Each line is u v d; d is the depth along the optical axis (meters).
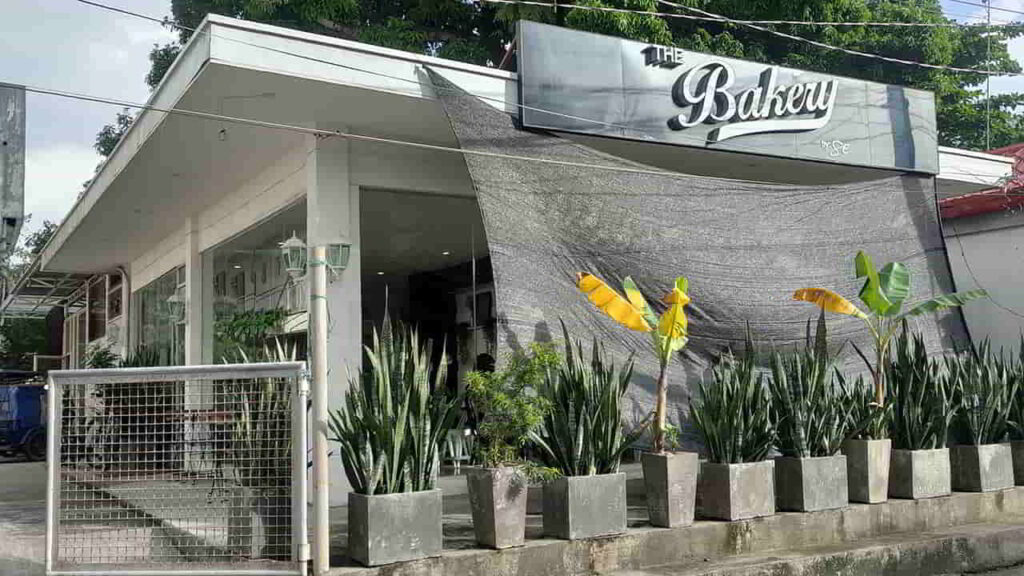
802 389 7.34
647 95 9.36
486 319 10.04
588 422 6.29
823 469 7.18
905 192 10.91
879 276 8.95
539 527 6.71
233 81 7.76
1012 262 13.26
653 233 8.82
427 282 9.66
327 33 18.58
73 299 26.33
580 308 8.16
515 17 16.62
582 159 8.68
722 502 6.78
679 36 18.64
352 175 9.31
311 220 9.15
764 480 6.91
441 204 9.95
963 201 13.73
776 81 10.28
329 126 9.14
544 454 6.36
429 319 9.59
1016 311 13.15
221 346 12.54
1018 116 23.47
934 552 7.19
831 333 9.76
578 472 6.25
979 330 13.70
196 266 13.90
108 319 21.94
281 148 10.09
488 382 6.11
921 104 11.39
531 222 8.20
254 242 11.35
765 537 6.85
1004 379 8.74
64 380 5.27
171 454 5.41
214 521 5.36
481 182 8.09
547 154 8.53
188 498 5.37
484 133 8.27
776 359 7.60
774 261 9.50
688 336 8.84
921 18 20.14
